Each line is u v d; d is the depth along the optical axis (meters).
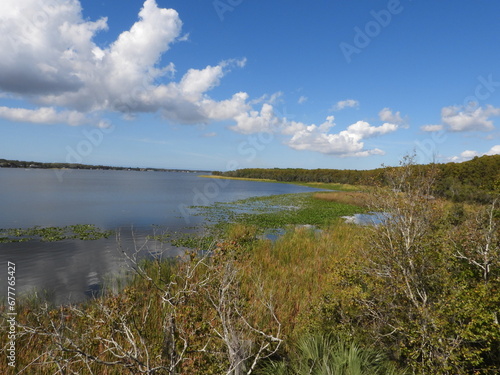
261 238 15.34
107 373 4.32
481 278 4.62
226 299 3.95
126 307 4.08
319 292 6.92
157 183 82.38
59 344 2.97
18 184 53.44
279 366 4.51
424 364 3.87
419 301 4.57
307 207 31.91
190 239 15.31
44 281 9.30
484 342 3.99
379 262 5.34
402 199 5.20
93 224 19.38
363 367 4.14
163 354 3.44
